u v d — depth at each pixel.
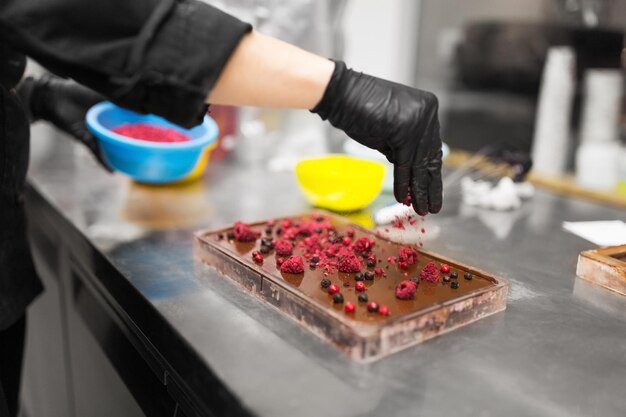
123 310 0.82
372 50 1.96
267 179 1.29
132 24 0.66
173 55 0.67
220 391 0.62
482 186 1.18
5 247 0.89
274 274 0.77
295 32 1.34
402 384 0.62
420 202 0.79
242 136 1.40
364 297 0.70
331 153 1.44
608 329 0.72
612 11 1.48
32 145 1.56
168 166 1.08
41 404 1.27
